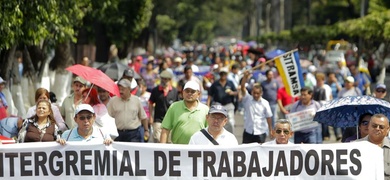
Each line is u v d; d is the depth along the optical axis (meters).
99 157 16.72
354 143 16.91
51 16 29.19
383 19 52.62
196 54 132.38
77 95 22.45
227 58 82.75
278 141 17.98
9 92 31.41
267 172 16.92
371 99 19.16
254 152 16.91
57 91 40.03
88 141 17.14
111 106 23.42
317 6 131.62
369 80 44.72
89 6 37.44
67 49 40.16
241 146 16.88
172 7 87.50
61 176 16.72
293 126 27.38
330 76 40.16
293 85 32.25
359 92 35.91
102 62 56.53
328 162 16.92
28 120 19.48
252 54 52.72
